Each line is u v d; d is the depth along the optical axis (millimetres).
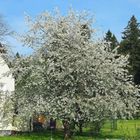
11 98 34000
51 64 30812
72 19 32750
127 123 41219
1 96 34719
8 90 36594
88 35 32781
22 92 32750
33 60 32406
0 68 38406
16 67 33375
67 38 31375
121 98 33219
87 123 34469
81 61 30406
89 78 30891
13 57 35719
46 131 36250
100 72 31094
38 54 32062
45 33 32438
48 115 31609
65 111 30312
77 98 30969
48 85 31203
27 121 35375
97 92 31391
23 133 34875
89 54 31094
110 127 37656
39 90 31609
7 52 38531
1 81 38562
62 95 30719
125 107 32438
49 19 32938
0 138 31547
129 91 32938
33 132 35625
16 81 33781
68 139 31031
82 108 30719
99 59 31453
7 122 35094
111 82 31781
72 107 30547
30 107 31688
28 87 32125
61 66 30719
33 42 32594
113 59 32594
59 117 30922
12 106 34562
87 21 32875
